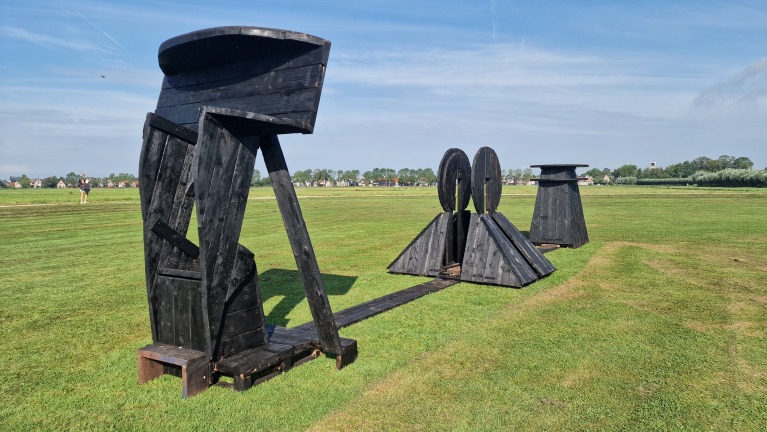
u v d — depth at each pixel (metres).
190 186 4.94
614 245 13.90
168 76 5.43
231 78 4.92
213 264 4.33
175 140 4.82
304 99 4.47
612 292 8.17
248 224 20.92
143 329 6.33
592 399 4.18
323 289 4.88
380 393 4.31
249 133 4.62
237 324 4.70
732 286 8.55
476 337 5.84
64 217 24.59
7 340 5.89
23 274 10.05
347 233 17.81
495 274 8.93
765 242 14.16
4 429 3.73
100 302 7.73
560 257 11.97
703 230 17.28
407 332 6.07
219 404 4.09
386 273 10.30
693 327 6.19
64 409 4.05
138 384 4.56
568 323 6.39
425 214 27.03
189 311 4.55
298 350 5.01
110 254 12.70
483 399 4.18
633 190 65.00
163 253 4.79
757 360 5.05
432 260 9.93
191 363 4.25
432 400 4.17
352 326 6.33
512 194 55.91
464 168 10.91
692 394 4.27
